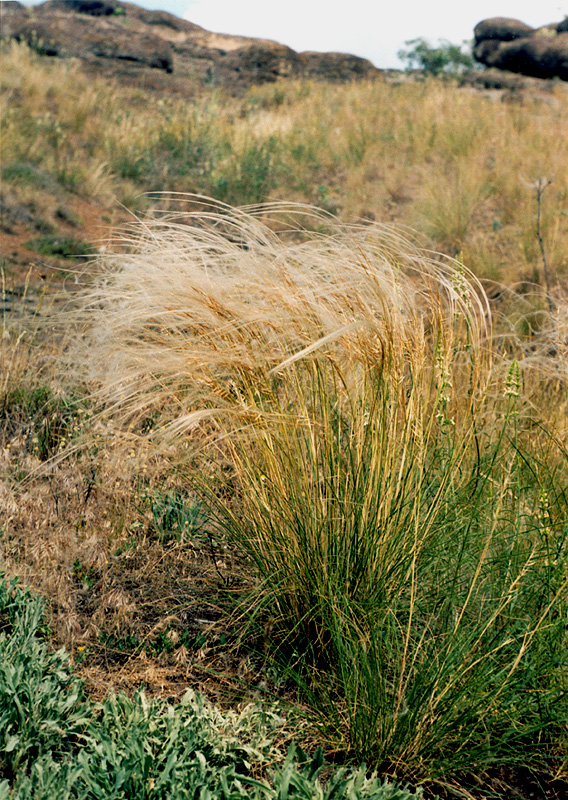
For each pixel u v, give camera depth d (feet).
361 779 6.10
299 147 37.42
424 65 91.30
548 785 7.12
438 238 26.50
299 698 7.99
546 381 13.93
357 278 8.42
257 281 8.25
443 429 9.82
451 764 6.91
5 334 14.55
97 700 7.59
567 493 10.25
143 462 11.44
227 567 10.24
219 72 71.10
